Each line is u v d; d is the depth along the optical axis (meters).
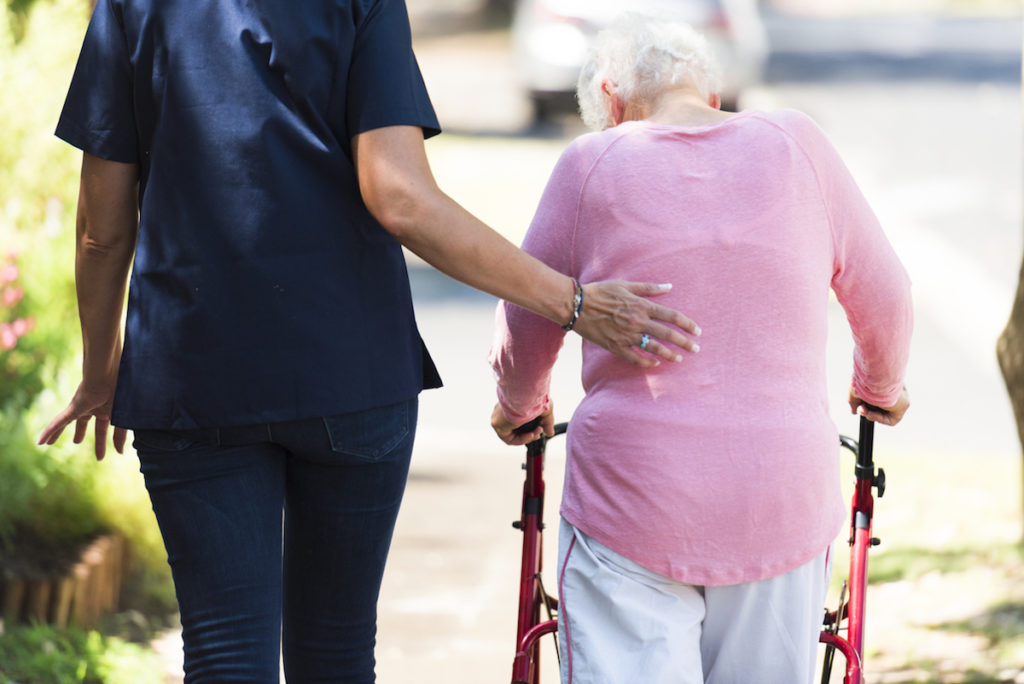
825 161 5.72
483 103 47.44
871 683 9.59
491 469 15.16
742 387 5.54
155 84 5.41
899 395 6.44
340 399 5.40
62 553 10.50
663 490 5.52
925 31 79.50
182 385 5.39
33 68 14.52
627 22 6.20
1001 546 12.45
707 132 5.70
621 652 5.62
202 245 5.36
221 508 5.47
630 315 5.51
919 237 28.06
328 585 5.86
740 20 37.00
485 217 28.92
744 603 5.62
